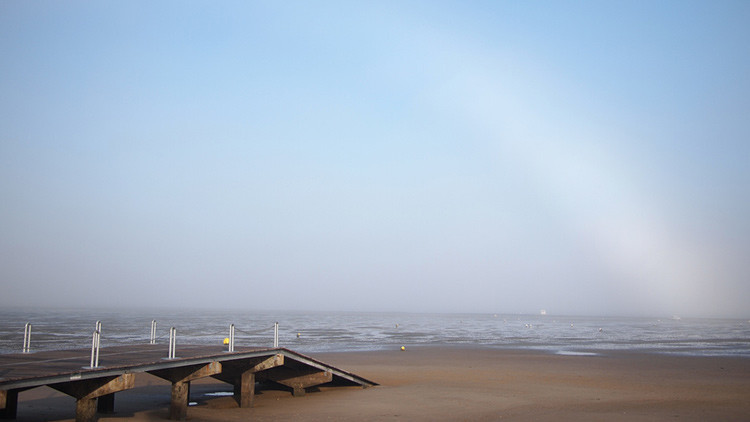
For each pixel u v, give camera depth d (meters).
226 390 27.89
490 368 37.44
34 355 20.70
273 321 153.38
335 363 40.28
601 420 19.52
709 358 46.94
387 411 21.27
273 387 27.02
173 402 19.78
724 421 19.52
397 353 49.94
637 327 147.00
